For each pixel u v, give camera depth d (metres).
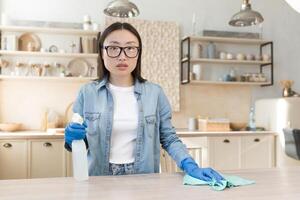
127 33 1.55
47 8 4.05
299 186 1.23
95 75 4.09
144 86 1.67
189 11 4.38
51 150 3.42
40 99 4.02
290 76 4.61
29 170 3.37
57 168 3.43
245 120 4.49
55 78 3.85
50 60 4.04
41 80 4.00
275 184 1.26
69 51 4.06
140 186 1.21
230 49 4.48
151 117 1.62
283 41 4.60
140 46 1.60
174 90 4.25
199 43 4.35
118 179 1.32
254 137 3.87
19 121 3.97
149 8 4.28
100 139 1.59
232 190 1.17
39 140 3.39
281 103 3.92
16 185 1.21
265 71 4.55
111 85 1.66
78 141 1.32
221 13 4.46
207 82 4.18
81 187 1.19
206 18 4.42
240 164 3.81
